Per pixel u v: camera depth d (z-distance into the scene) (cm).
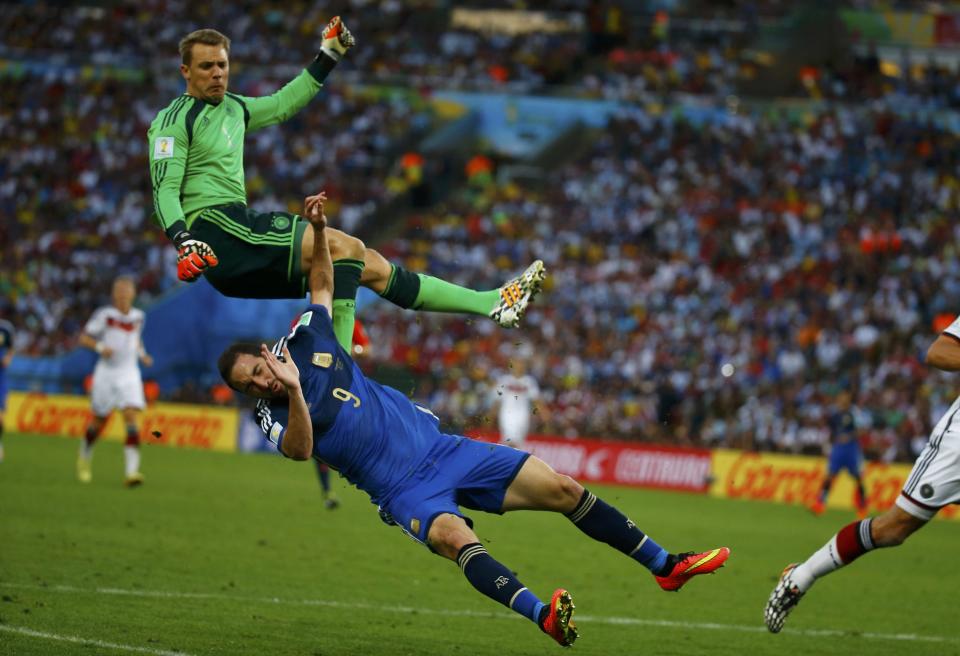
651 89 14662
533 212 12850
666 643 3180
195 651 2714
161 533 4697
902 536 2616
